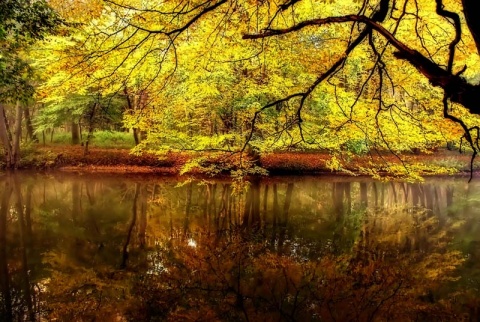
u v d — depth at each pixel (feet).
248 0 16.14
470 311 20.44
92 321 19.11
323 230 36.22
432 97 22.85
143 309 20.53
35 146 83.41
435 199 54.49
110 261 27.58
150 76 23.66
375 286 23.66
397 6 18.39
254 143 40.81
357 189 61.67
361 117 21.99
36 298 21.75
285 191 57.82
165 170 74.13
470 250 30.42
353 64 25.20
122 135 98.48
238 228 36.58
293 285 23.68
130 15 15.83
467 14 9.27
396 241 32.78
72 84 17.66
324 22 11.57
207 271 25.70
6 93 29.78
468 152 85.10
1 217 41.14
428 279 24.56
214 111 46.24
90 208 45.78
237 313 20.35
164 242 32.01
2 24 24.29
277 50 22.97
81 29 17.60
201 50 19.92
